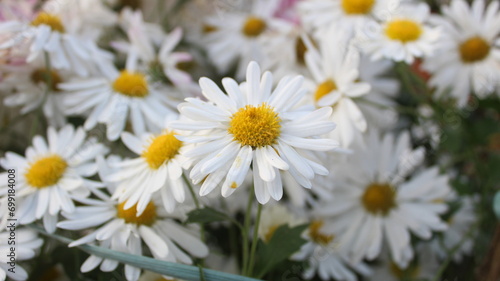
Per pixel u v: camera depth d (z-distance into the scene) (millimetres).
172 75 388
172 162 302
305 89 302
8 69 361
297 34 414
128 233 306
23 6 375
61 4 385
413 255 385
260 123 285
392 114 421
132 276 296
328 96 341
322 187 356
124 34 435
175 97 375
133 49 391
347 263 383
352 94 344
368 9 389
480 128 393
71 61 367
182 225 318
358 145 352
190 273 295
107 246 305
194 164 295
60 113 375
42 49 365
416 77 395
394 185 382
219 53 450
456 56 396
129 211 309
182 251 314
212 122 288
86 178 344
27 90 370
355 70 342
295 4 444
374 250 372
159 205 314
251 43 448
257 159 282
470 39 396
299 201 352
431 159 419
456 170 426
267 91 299
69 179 323
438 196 374
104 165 322
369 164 383
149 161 306
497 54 391
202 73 461
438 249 396
